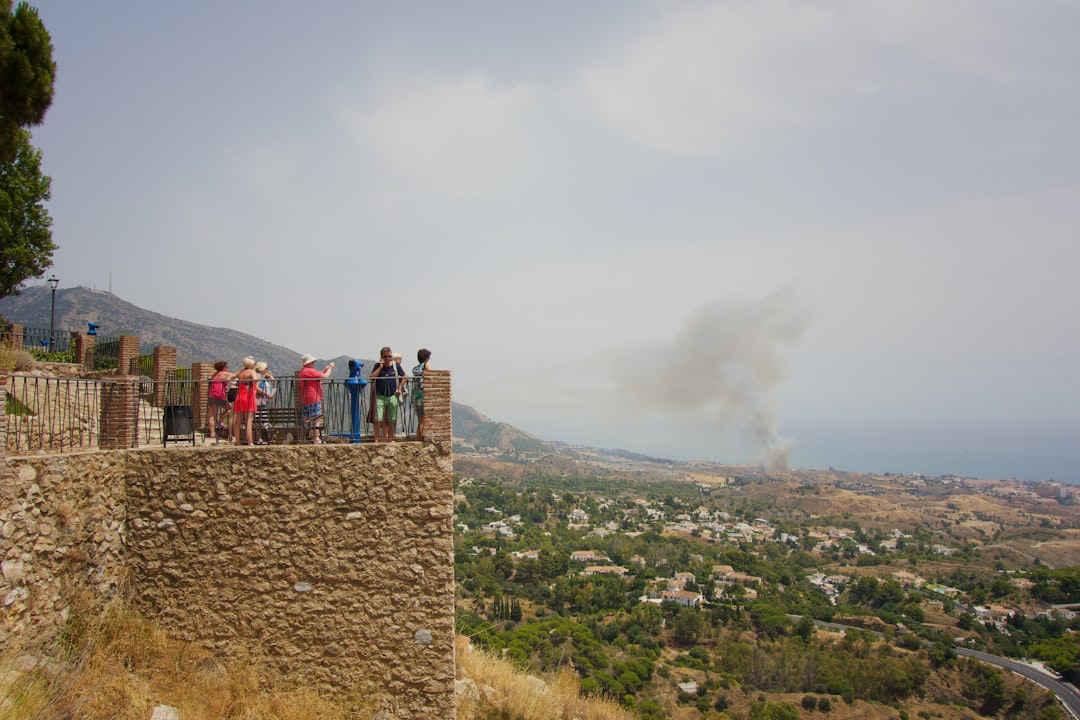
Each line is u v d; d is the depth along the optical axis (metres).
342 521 8.67
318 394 9.98
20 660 6.63
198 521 8.52
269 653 8.45
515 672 13.70
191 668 8.07
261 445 9.07
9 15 10.22
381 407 9.67
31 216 21.84
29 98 10.45
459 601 65.56
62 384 15.03
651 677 47.38
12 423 10.02
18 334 20.42
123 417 8.73
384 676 8.58
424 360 9.64
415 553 8.73
